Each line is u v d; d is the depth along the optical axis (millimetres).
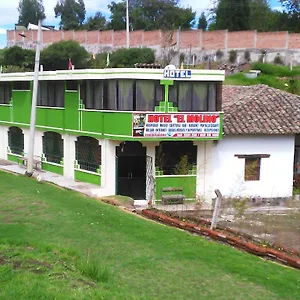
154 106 19594
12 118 27188
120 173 20938
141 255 11078
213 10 76188
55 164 23750
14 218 14016
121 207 17234
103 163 20531
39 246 10664
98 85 20375
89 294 7918
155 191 20141
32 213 14648
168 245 11969
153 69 19281
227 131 20375
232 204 18891
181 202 20078
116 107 19547
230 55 53750
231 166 20922
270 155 21219
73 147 22391
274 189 21359
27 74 24781
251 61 52875
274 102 23094
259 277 10086
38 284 8078
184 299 8812
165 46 55688
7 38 68500
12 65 50281
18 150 27281
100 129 20297
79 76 20594
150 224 14102
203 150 20688
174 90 19703
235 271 10375
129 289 8938
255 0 72938
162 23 78125
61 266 9359
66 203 16266
